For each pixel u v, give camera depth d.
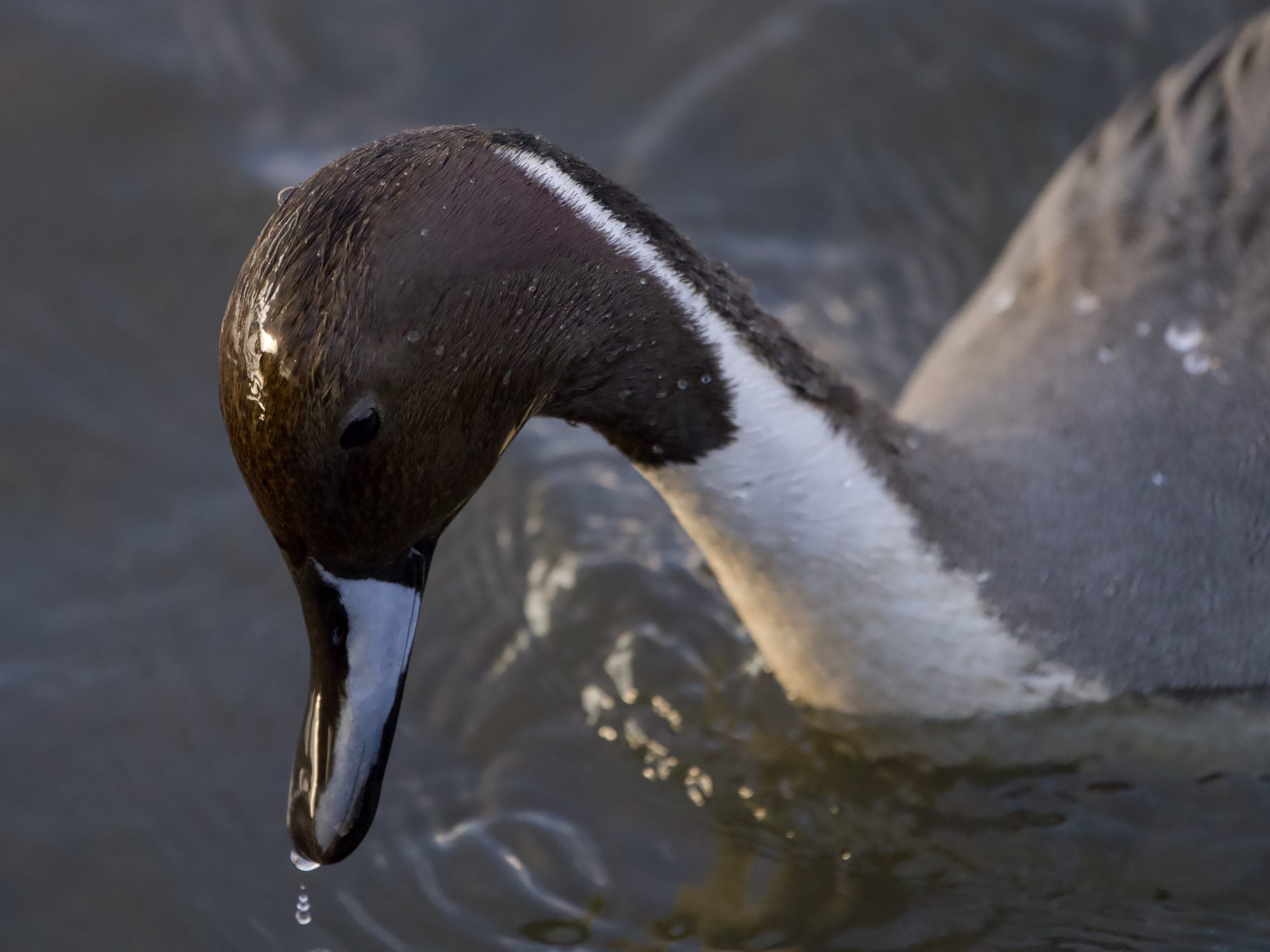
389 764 6.12
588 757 6.12
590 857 5.75
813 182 8.69
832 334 7.98
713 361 5.03
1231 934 5.33
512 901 5.61
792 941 5.43
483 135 4.53
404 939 5.50
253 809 6.00
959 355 6.74
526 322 4.54
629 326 4.81
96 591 6.81
